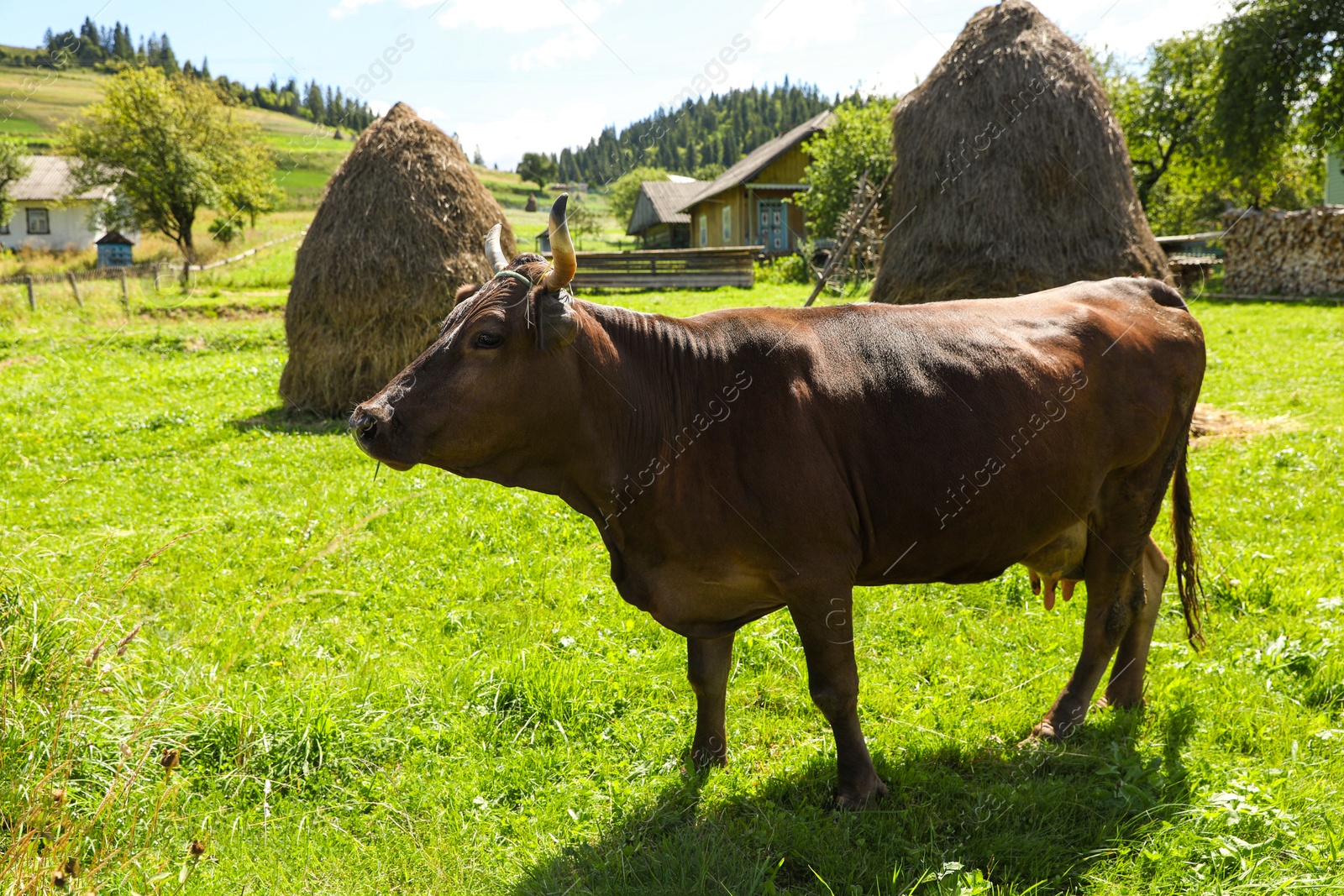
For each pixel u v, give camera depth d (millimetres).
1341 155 18922
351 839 3557
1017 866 3305
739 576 3582
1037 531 3984
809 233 37781
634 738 4312
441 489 8320
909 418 3613
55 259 44094
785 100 109812
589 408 3467
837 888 3225
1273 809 3416
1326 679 4469
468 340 3221
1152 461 4363
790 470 3434
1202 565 5734
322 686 4449
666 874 3244
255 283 30578
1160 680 4668
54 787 3312
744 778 4012
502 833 3670
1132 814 3549
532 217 62844
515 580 6242
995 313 4086
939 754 4148
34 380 14727
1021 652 5137
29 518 7562
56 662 3893
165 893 3160
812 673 3654
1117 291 4559
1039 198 9125
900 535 3695
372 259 11797
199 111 40125
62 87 88500
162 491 8500
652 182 60312
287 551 6812
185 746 3904
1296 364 13836
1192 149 29906
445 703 4492
